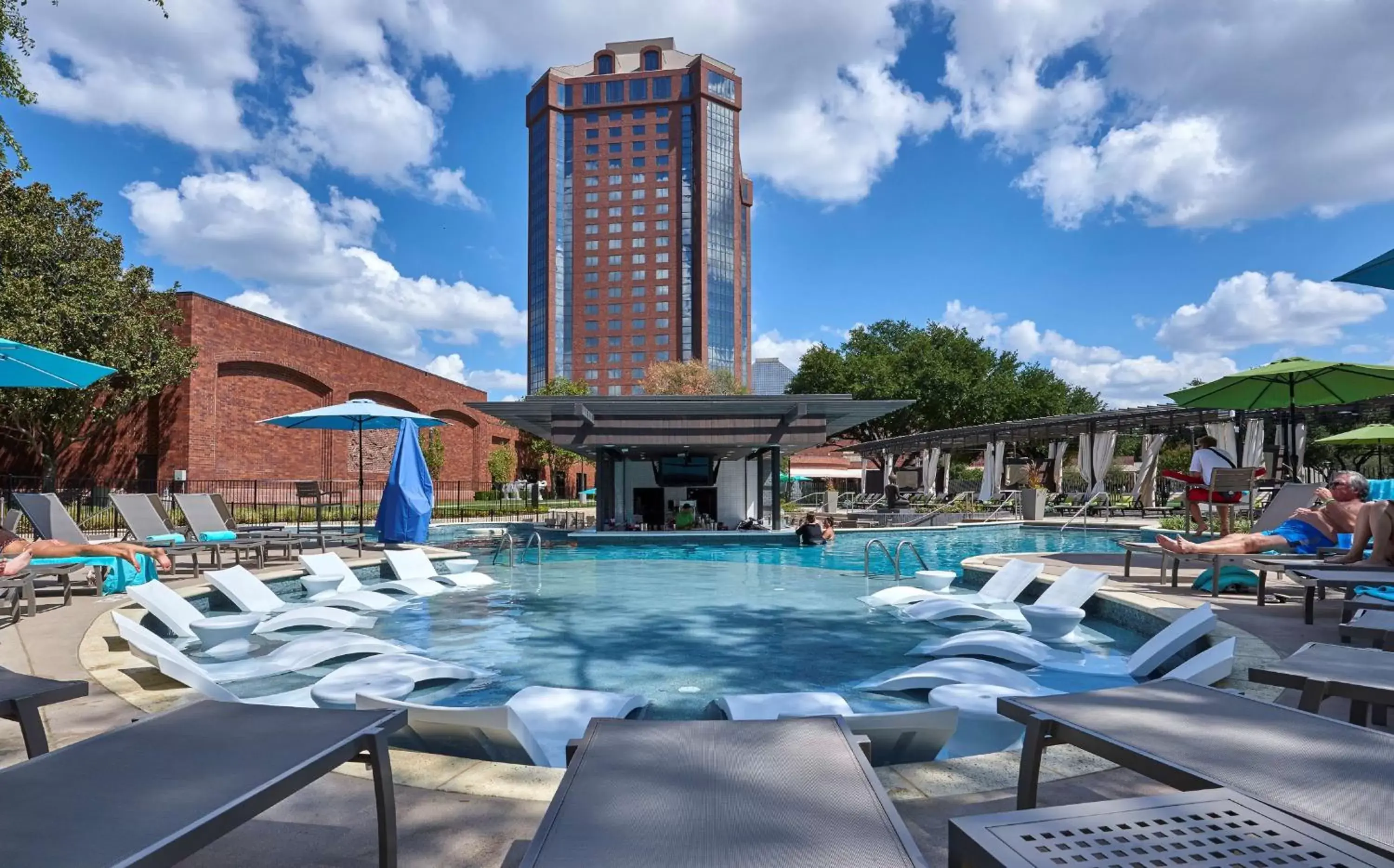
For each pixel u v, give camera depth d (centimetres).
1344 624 392
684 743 191
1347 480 707
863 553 1484
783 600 877
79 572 849
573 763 177
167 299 2383
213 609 789
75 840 136
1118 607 678
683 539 1634
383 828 193
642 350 11812
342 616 675
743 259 12812
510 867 201
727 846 135
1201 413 2025
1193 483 1151
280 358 2733
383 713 212
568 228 12088
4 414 2247
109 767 172
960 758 291
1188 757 176
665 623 730
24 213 2109
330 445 3006
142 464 2438
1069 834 133
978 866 129
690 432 1570
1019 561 861
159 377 2248
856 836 140
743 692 486
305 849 212
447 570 1144
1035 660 527
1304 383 1176
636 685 504
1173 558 771
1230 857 126
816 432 1578
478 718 265
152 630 655
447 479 3862
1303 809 148
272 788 160
